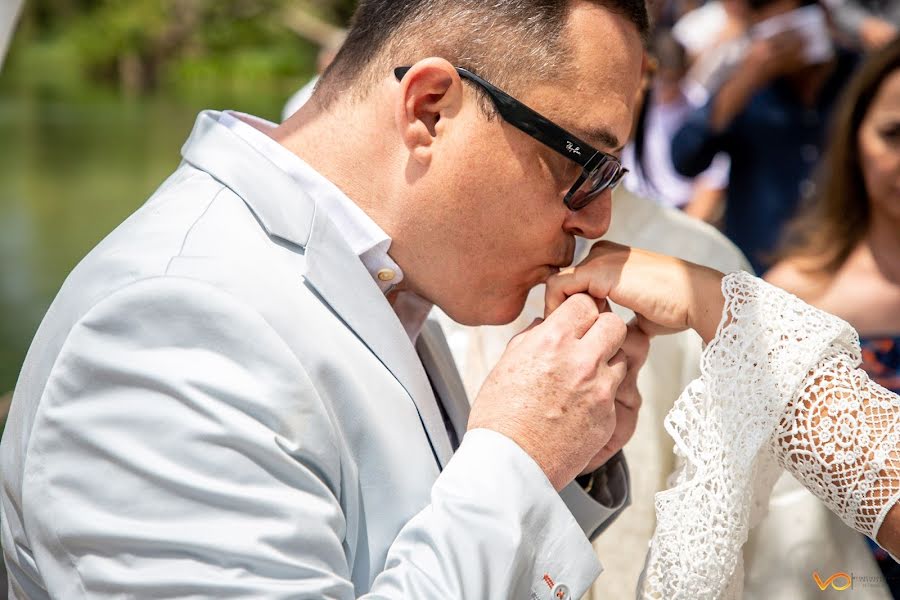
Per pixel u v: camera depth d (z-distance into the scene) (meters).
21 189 9.56
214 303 1.36
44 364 1.44
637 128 2.56
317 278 1.48
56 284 6.59
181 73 22.56
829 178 2.71
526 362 1.53
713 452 1.52
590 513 1.82
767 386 1.50
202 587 1.28
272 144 1.62
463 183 1.54
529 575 1.40
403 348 1.55
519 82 1.51
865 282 2.63
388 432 1.48
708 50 4.82
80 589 1.34
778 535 2.03
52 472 1.37
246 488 1.31
